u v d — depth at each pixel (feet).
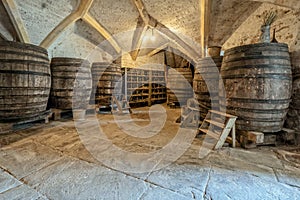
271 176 5.60
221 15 13.20
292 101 8.73
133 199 4.54
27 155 7.02
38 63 10.05
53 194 4.69
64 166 6.20
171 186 5.09
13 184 5.10
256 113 7.98
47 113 12.05
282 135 8.54
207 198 4.57
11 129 9.71
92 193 4.76
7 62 9.02
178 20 16.66
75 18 15.93
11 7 11.68
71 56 18.43
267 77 7.66
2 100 9.20
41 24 14.14
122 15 17.39
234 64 8.50
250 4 11.39
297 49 8.52
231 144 8.29
